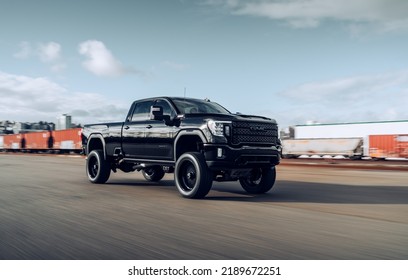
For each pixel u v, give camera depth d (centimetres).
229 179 667
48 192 721
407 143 3120
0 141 6294
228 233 397
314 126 4338
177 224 439
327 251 336
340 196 705
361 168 1911
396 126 3725
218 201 621
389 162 2852
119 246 346
